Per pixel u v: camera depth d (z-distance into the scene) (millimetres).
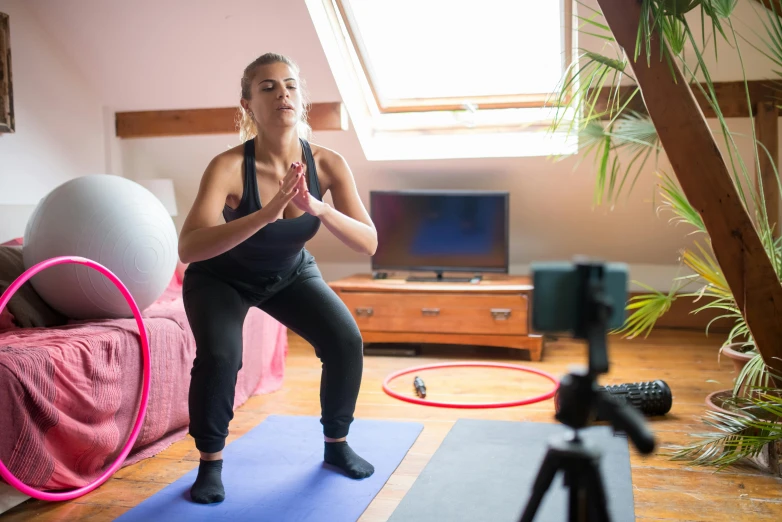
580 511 1261
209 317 2195
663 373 3809
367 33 4207
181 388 2893
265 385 3557
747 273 2246
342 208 2385
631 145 3627
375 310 4434
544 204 4789
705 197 2250
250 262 2232
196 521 2059
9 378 2104
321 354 2379
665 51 2238
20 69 3879
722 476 2371
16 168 3859
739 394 2785
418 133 4676
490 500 2160
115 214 2746
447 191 4641
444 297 4340
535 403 3250
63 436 2260
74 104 4293
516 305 4242
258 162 2256
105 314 2818
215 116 4426
